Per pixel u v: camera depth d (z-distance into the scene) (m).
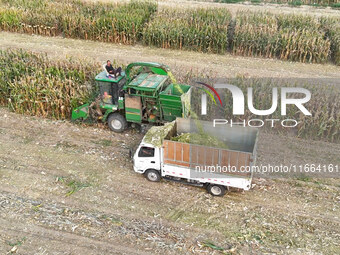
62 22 27.14
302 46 22.94
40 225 11.04
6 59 19.27
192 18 25.78
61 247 10.29
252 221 11.19
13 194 12.31
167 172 12.28
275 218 11.30
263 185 12.70
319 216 11.34
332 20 26.52
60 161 14.09
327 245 10.30
